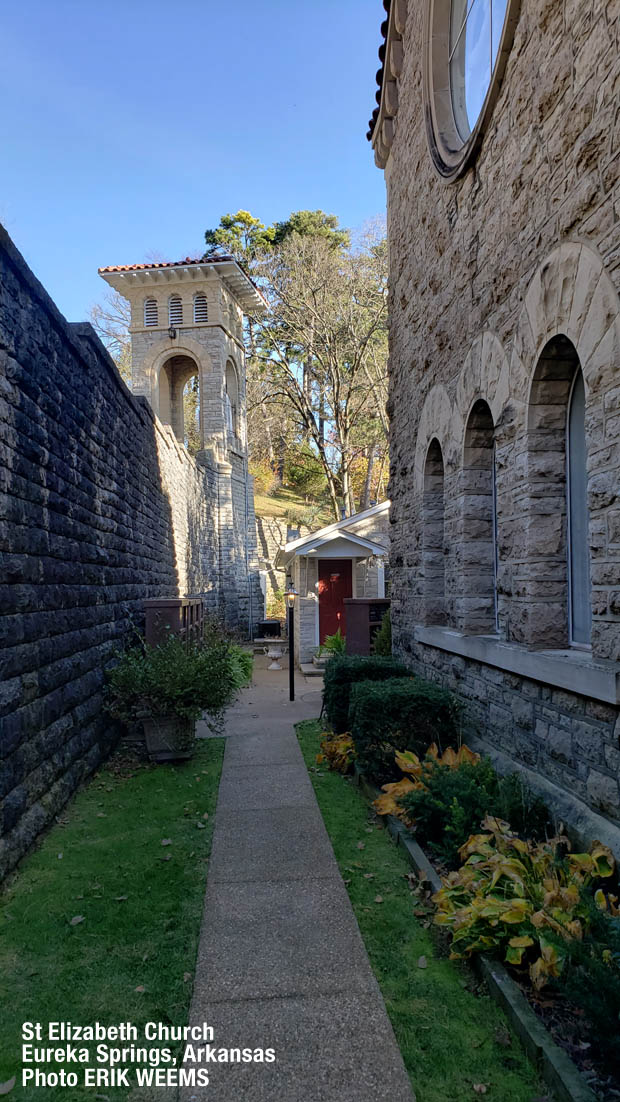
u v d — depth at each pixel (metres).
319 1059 2.58
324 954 3.33
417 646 7.61
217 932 3.56
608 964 2.52
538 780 4.28
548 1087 2.38
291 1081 2.47
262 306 25.42
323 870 4.33
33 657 4.82
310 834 4.99
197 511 18.11
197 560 17.95
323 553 17.14
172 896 3.97
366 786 5.89
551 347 4.06
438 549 7.21
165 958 3.31
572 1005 2.73
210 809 5.59
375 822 5.21
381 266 31.30
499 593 4.97
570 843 3.68
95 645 6.79
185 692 7.00
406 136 7.87
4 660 4.25
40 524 5.06
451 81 6.58
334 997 2.97
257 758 7.52
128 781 6.47
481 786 4.29
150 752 7.20
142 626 9.44
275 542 33.81
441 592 7.21
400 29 7.74
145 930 3.58
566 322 3.75
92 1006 2.93
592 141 3.44
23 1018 2.85
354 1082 2.46
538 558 4.36
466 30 6.29
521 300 4.43
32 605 4.82
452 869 4.06
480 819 4.05
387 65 8.37
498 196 4.84
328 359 33.06
